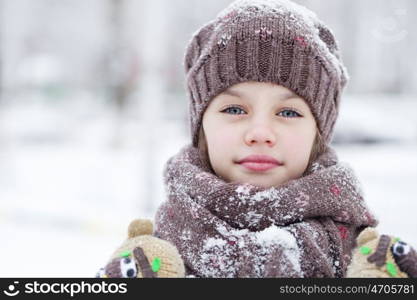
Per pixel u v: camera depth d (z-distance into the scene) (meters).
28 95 24.22
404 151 11.94
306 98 1.46
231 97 1.44
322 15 19.77
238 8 1.53
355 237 1.46
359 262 1.27
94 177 10.34
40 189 9.10
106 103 20.22
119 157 13.12
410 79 21.50
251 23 1.46
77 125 19.84
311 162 1.51
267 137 1.36
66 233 6.23
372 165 10.20
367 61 21.39
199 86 1.55
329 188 1.39
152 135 7.76
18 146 15.64
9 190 8.90
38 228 6.43
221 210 1.35
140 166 11.56
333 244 1.36
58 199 8.10
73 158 13.15
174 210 1.44
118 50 14.53
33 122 19.02
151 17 7.97
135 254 1.25
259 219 1.33
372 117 13.40
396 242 1.25
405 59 21.02
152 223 1.38
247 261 1.30
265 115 1.41
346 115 13.29
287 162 1.39
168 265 1.25
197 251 1.34
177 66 20.11
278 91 1.42
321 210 1.36
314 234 1.34
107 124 19.77
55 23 21.98
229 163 1.41
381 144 12.84
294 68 1.44
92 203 7.86
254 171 1.37
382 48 20.92
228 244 1.32
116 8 14.56
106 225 6.50
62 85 25.30
